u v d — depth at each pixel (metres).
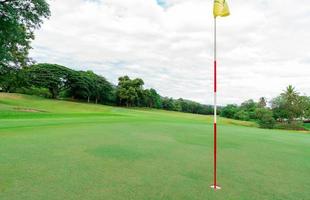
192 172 5.36
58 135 9.62
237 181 4.88
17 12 20.81
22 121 15.51
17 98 53.19
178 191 4.13
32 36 34.19
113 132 11.46
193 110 100.62
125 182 4.44
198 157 6.95
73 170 5.02
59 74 67.56
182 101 102.31
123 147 7.79
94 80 75.12
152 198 3.77
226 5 5.33
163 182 4.55
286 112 64.31
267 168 6.11
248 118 73.38
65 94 76.19
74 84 70.25
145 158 6.44
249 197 4.04
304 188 4.66
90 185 4.20
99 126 13.92
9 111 26.72
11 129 10.79
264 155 7.86
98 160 5.96
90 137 9.51
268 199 4.01
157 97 93.69
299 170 6.06
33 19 22.25
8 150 6.57
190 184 4.53
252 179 5.07
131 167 5.49
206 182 4.70
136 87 80.06
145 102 88.69
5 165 5.18
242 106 82.62
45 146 7.32
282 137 14.34
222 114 80.31
